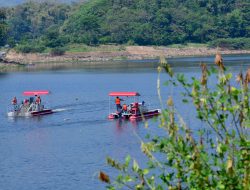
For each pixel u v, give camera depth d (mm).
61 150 93500
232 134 24094
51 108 145125
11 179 76562
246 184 23031
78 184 72312
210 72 24891
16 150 95125
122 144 95062
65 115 132500
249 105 24266
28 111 132750
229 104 24344
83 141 100250
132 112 121750
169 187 24078
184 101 25312
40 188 71750
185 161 23891
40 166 82938
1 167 83188
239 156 23688
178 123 27141
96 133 107500
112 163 24703
